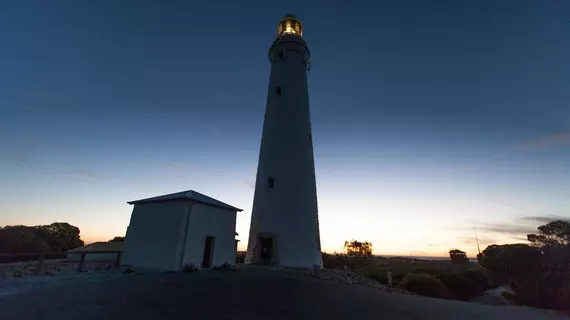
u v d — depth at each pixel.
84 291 8.85
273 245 18.69
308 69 26.30
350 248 43.12
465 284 28.59
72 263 19.36
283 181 20.28
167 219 15.55
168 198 15.73
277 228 19.06
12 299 7.57
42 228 33.22
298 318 7.06
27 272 12.48
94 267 15.69
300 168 20.89
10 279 10.55
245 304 8.13
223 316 6.79
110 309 6.91
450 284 28.42
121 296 8.34
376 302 10.03
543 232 19.12
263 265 17.98
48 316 6.19
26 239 27.14
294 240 18.78
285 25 28.31
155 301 7.89
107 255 22.17
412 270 34.69
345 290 12.12
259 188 21.08
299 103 23.09
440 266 43.00
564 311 12.39
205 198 17.41
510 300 19.47
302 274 15.59
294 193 20.00
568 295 15.81
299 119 22.52
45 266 16.72
